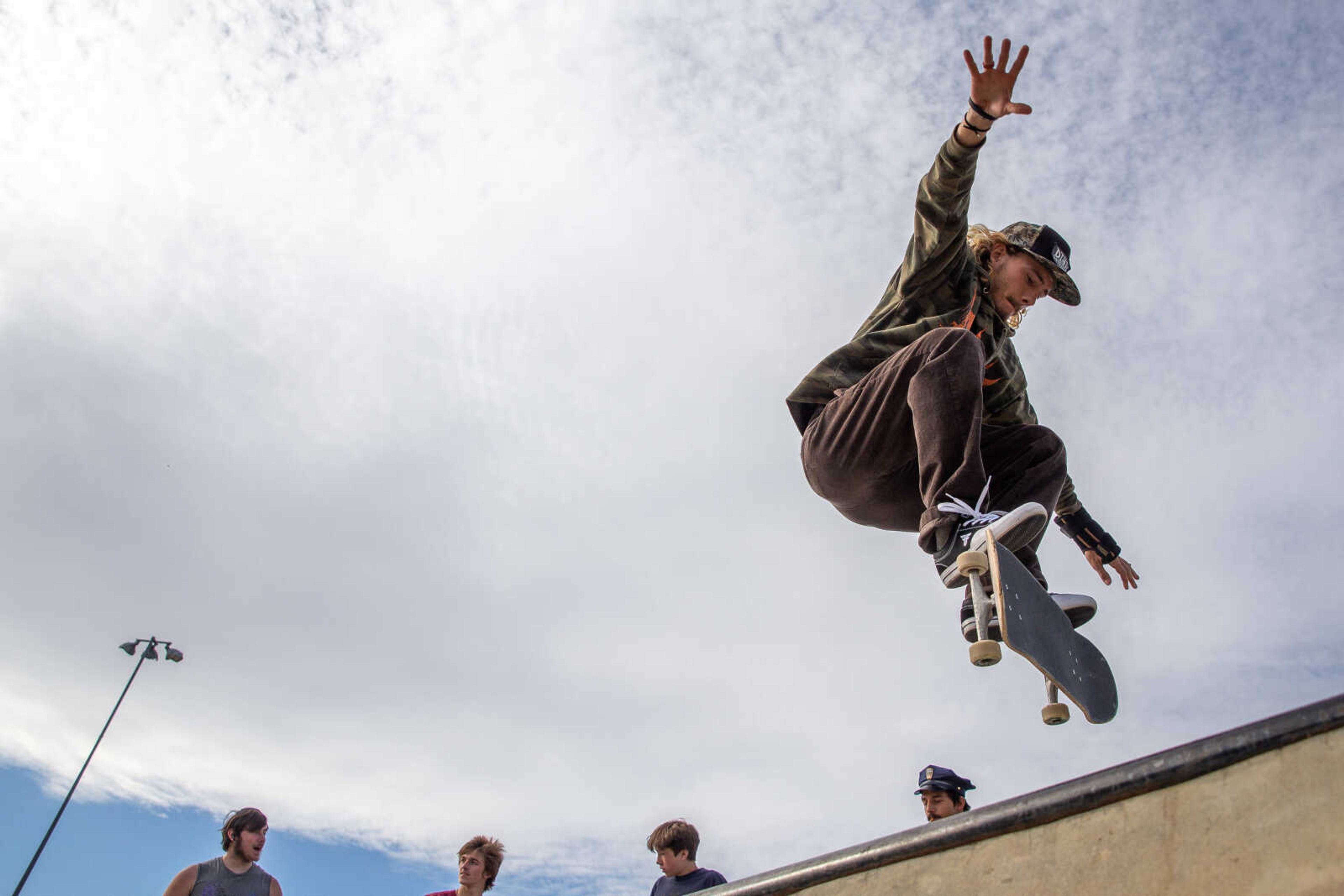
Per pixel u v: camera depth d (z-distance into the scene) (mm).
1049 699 2861
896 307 3779
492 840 5895
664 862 5477
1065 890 1861
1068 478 4055
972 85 3057
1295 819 1658
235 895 5180
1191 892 1701
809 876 2297
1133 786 1869
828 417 3602
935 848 2104
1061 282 3828
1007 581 2574
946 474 3051
